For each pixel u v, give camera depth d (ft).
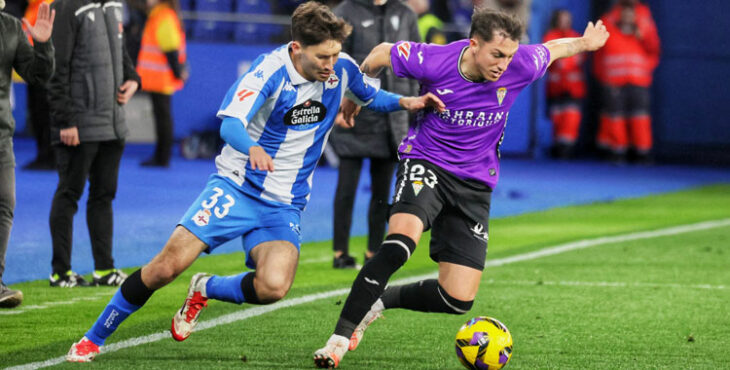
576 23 169.89
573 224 88.84
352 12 60.59
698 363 39.47
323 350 35.86
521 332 45.06
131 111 141.79
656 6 172.14
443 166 39.27
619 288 57.21
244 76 36.09
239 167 37.27
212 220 36.68
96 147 53.36
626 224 89.25
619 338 43.98
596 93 173.17
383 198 62.49
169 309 49.03
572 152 172.86
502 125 40.06
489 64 37.50
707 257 70.33
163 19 116.26
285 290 36.29
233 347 40.60
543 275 61.67
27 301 49.90
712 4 171.63
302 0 155.43
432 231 40.57
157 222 80.53
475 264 39.17
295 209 38.24
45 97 111.75
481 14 37.73
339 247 63.05
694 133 173.17
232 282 36.96
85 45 52.24
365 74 40.50
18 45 46.06
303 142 37.73
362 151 61.26
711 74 172.45
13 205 46.65
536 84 166.81
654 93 172.55
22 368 36.29
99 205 54.29
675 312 50.31
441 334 44.27
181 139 149.48
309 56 35.68
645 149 163.22
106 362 37.37
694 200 111.34
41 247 66.64
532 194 113.29
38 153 114.32
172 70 120.06
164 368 36.60
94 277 54.65
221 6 151.94
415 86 62.18
